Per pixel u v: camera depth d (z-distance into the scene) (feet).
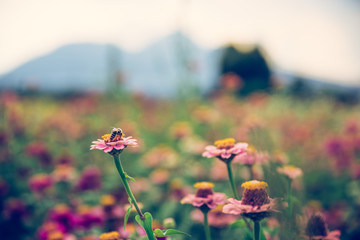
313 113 8.59
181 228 3.48
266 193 1.81
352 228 3.59
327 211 3.90
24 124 6.55
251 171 2.19
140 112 7.90
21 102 7.68
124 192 4.17
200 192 2.13
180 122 7.07
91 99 7.54
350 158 5.05
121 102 7.59
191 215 3.57
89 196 4.41
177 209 3.95
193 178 4.91
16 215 3.93
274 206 1.76
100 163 5.89
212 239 3.32
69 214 3.22
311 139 6.52
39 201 4.47
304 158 5.32
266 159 1.93
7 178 4.95
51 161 5.39
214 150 2.02
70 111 8.34
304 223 1.89
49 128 7.04
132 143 1.85
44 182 4.34
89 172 4.44
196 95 7.38
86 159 6.07
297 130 6.59
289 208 1.83
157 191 4.50
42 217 4.20
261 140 2.06
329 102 9.41
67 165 5.12
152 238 1.80
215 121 6.84
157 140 7.14
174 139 5.85
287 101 9.12
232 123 7.13
